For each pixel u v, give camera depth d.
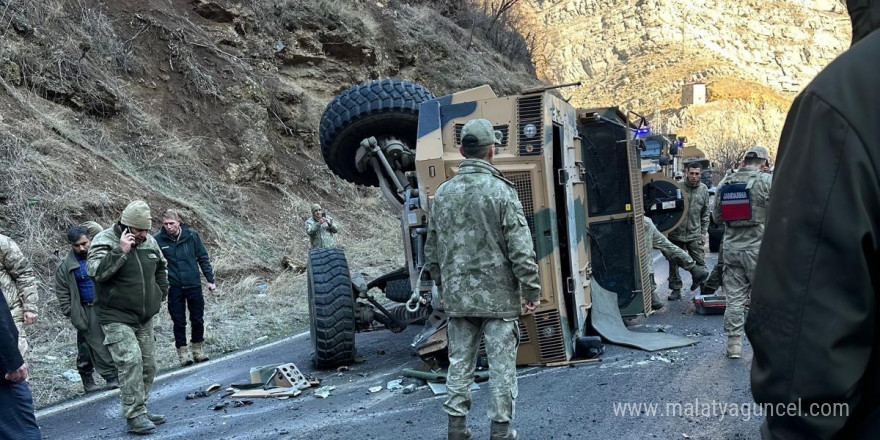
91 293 6.63
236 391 6.13
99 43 13.66
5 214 9.48
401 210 7.07
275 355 7.66
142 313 5.27
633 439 4.22
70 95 12.31
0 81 11.21
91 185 10.86
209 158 13.88
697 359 6.05
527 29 39.75
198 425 5.23
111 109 12.86
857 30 1.66
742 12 122.62
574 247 6.33
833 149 1.48
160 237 7.66
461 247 4.07
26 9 12.51
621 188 7.73
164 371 7.40
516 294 4.09
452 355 4.18
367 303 7.06
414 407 5.20
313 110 17.20
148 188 11.84
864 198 1.45
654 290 8.92
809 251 1.49
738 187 5.94
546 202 5.85
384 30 21.34
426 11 25.55
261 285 11.10
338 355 6.54
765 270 1.59
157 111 13.85
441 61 23.30
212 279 7.93
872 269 1.47
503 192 4.05
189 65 14.69
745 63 112.12
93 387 6.79
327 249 6.99
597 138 7.72
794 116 1.63
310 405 5.52
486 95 6.15
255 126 14.95
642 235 7.82
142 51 14.42
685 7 116.00
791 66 115.12
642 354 6.33
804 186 1.51
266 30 17.56
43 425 5.60
